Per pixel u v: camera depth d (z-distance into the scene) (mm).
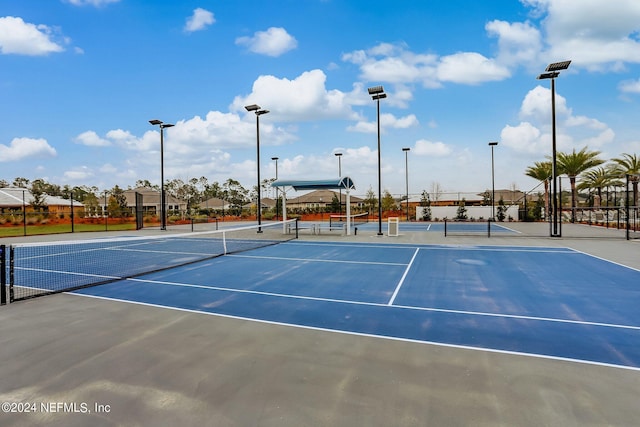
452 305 6180
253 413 2920
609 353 4098
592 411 2900
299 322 5297
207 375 3600
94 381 3494
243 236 20219
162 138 26000
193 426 2752
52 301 6539
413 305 6191
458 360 3928
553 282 7934
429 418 2824
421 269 9633
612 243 15203
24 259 12109
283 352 4176
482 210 36031
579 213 31766
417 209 38031
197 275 8938
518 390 3256
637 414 2854
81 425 2781
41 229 28031
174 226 32000
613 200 27312
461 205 37750
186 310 5934
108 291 7297
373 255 12336
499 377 3516
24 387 3391
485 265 10172
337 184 20469
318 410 2953
